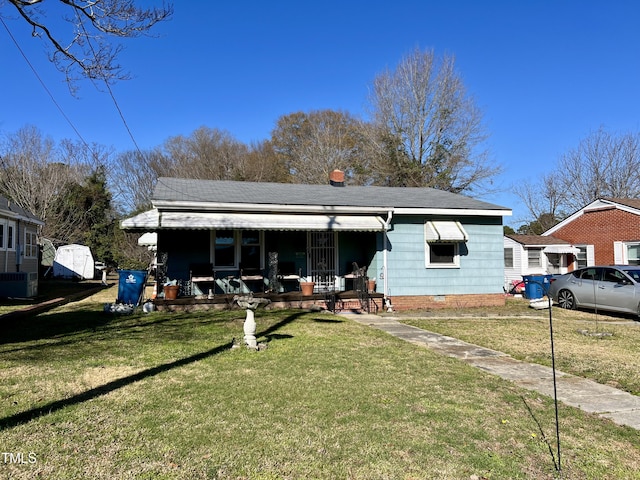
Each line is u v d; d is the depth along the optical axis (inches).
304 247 607.2
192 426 175.5
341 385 232.8
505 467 151.2
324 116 1707.7
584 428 187.9
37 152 1405.0
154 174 1731.1
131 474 137.9
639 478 147.1
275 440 165.0
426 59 1359.5
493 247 649.6
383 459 153.3
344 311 565.3
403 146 1397.6
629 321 513.3
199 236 562.3
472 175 1349.7
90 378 235.6
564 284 629.3
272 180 1706.4
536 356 322.7
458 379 251.8
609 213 914.1
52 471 138.6
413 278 608.7
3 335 359.9
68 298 669.9
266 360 281.1
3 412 185.0
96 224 1491.1
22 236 856.3
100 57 355.9
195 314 484.1
